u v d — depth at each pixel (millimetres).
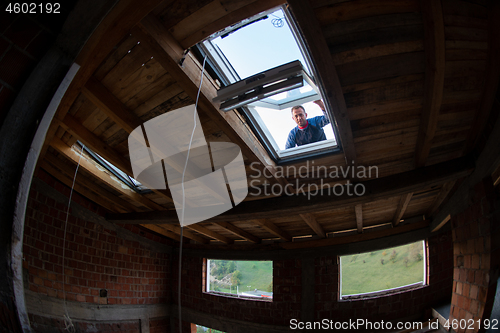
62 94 1413
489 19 1749
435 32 1729
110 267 5801
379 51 1918
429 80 2039
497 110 2219
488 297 2570
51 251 4863
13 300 1384
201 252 6922
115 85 2596
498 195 2609
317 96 2852
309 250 5711
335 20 1745
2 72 1302
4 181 1336
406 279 15109
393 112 2393
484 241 2729
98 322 5410
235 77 2398
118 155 3627
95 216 5664
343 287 16422
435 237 5203
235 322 6066
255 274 24016
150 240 6734
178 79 2104
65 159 4398
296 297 5621
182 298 6840
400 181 2986
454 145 2912
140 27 1789
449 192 3768
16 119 1340
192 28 1938
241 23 1995
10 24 1280
